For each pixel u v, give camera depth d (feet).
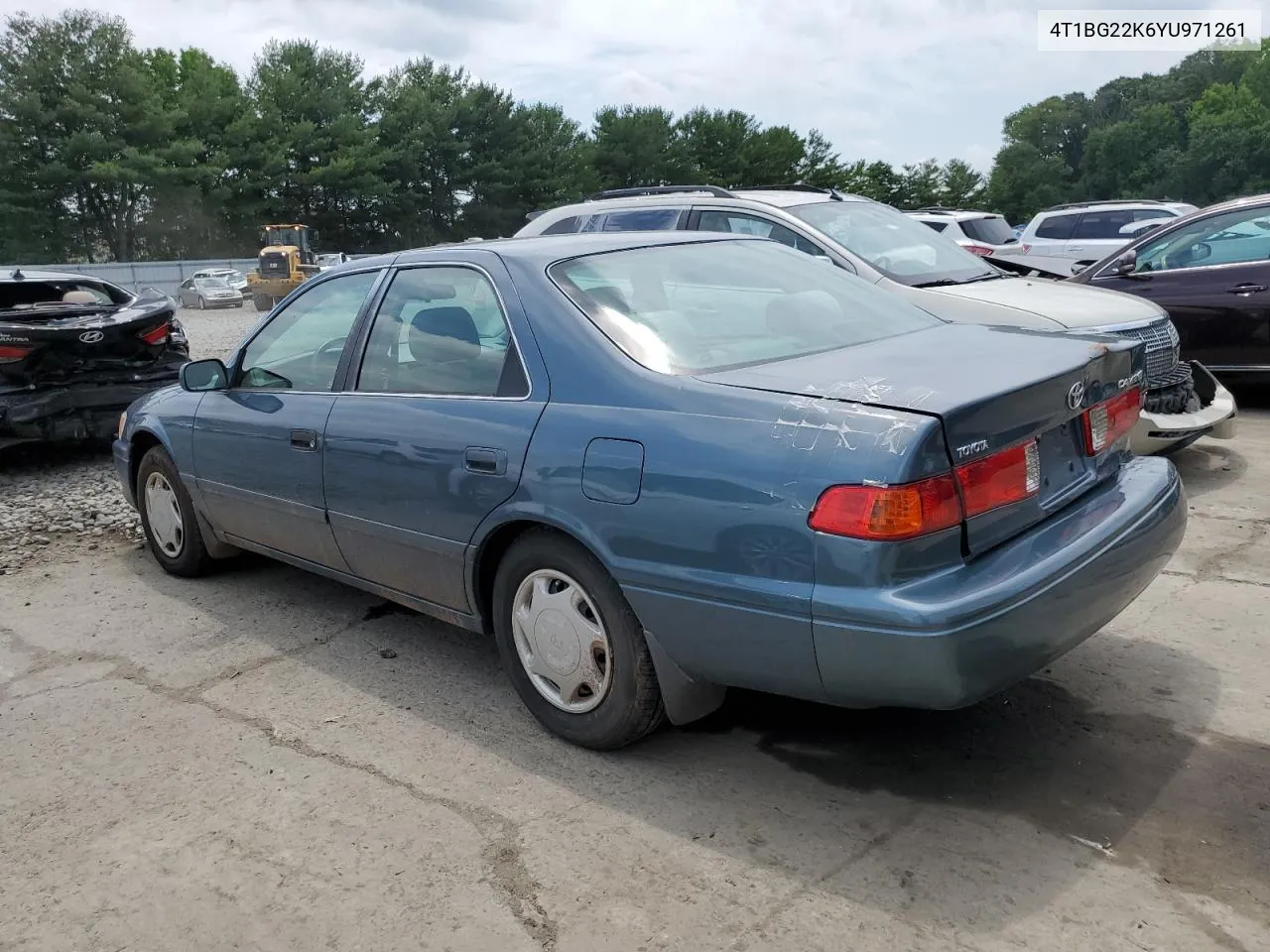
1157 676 11.87
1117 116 416.26
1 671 14.05
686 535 9.21
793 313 11.57
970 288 21.18
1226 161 326.24
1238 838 8.87
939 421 8.33
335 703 12.57
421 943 8.20
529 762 10.87
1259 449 22.24
